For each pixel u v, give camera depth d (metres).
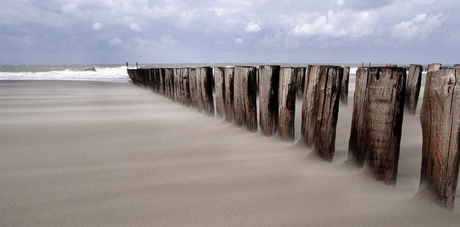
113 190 1.58
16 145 2.49
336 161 1.98
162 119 3.63
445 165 1.25
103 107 4.70
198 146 2.40
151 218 1.29
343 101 4.45
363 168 1.64
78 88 8.48
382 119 1.48
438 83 1.22
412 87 3.80
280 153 2.13
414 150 2.34
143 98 6.08
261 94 2.55
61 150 2.34
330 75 1.79
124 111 4.30
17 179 1.74
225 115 3.22
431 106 1.26
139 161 2.06
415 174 1.83
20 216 1.31
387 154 1.50
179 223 1.25
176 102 5.30
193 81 4.13
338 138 2.73
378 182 1.55
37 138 2.72
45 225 1.24
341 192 1.49
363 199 1.41
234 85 2.92
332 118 1.84
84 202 1.44
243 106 2.80
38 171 1.87
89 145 2.49
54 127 3.17
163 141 2.59
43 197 1.50
